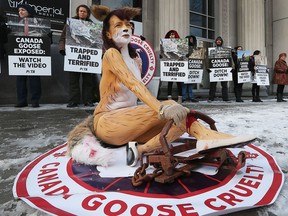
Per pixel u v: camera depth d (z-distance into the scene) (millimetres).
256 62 8625
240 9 11984
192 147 1998
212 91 8398
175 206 1421
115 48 2197
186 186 1630
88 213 1370
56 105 6363
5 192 1693
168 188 1606
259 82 8672
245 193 1559
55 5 6895
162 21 9031
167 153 1677
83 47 5855
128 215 1352
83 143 2031
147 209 1396
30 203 1476
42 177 1803
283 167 2064
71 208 1417
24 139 2949
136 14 2242
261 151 2336
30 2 6559
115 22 2180
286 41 13570
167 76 7406
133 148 1919
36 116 4500
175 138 1942
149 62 3729
